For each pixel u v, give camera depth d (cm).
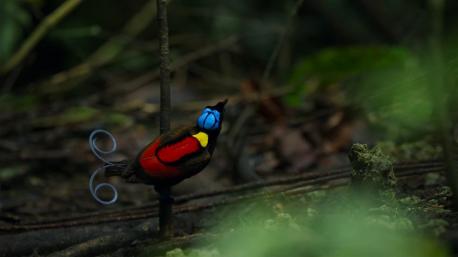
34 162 669
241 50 991
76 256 387
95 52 1013
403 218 350
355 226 315
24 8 955
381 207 356
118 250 377
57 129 751
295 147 643
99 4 1044
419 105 593
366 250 289
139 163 326
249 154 641
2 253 414
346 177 443
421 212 372
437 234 320
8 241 419
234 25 1006
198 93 891
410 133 591
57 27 992
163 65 354
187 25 1043
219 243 354
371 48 746
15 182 630
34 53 908
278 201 444
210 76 966
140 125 756
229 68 962
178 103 848
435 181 449
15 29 876
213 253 340
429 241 300
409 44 865
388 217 347
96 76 934
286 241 298
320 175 449
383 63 741
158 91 866
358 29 1027
